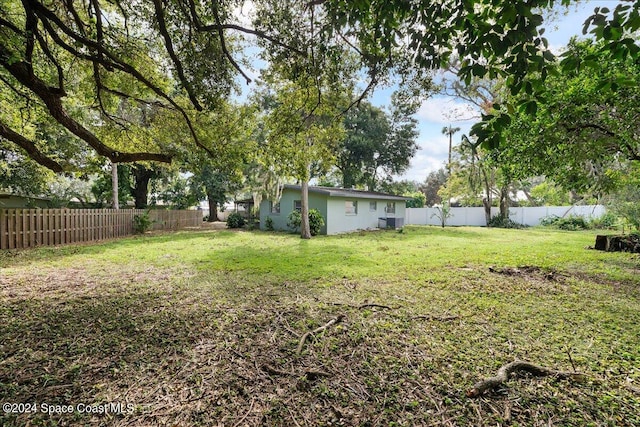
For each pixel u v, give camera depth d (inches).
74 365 99.3
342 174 1005.8
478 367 100.6
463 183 862.5
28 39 138.5
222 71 191.2
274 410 79.1
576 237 510.6
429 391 87.6
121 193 770.2
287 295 179.2
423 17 94.1
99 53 165.8
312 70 182.5
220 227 739.4
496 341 120.4
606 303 167.5
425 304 164.4
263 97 311.4
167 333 125.0
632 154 210.4
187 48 177.8
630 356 108.9
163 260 288.4
